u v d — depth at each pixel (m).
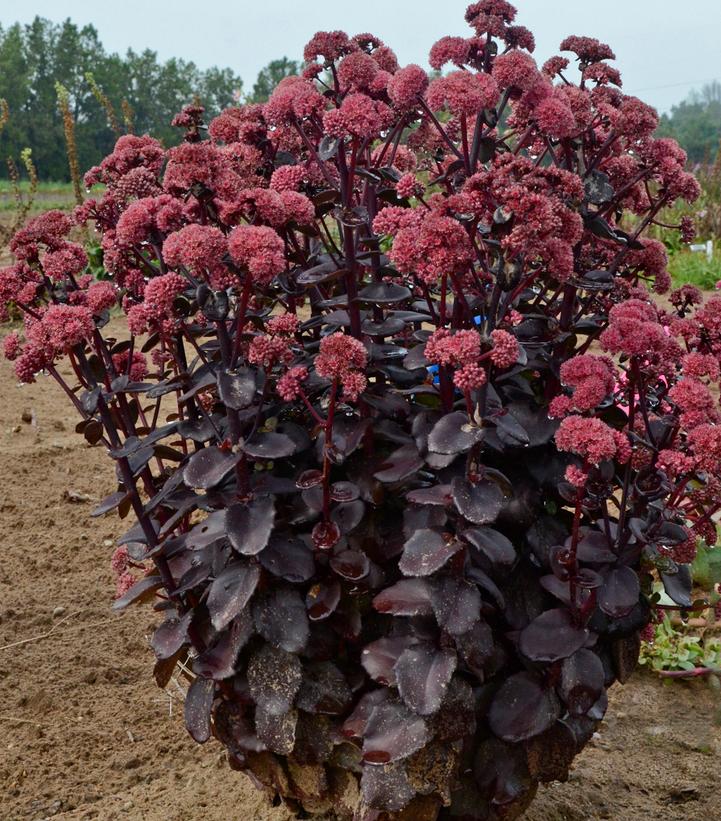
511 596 2.10
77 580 3.89
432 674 1.87
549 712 1.98
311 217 2.04
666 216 13.93
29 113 58.47
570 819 2.50
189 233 1.83
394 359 2.23
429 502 1.87
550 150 2.30
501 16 2.31
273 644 1.97
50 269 2.10
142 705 3.09
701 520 2.18
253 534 1.90
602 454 1.75
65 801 2.65
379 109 2.20
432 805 2.05
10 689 3.17
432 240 1.82
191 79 60.34
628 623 2.09
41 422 5.71
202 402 2.32
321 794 2.20
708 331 2.12
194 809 2.56
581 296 2.43
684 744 2.85
